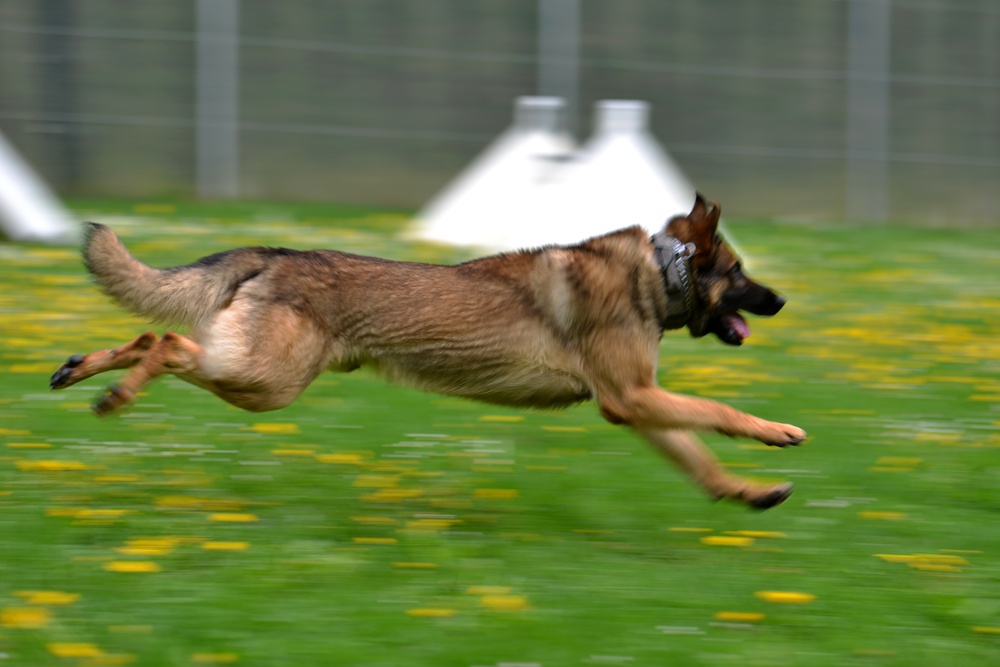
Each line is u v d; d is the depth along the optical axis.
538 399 8.05
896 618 6.35
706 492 8.00
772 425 7.73
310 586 6.41
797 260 17.53
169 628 5.84
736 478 8.00
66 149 20.55
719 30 22.17
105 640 5.68
